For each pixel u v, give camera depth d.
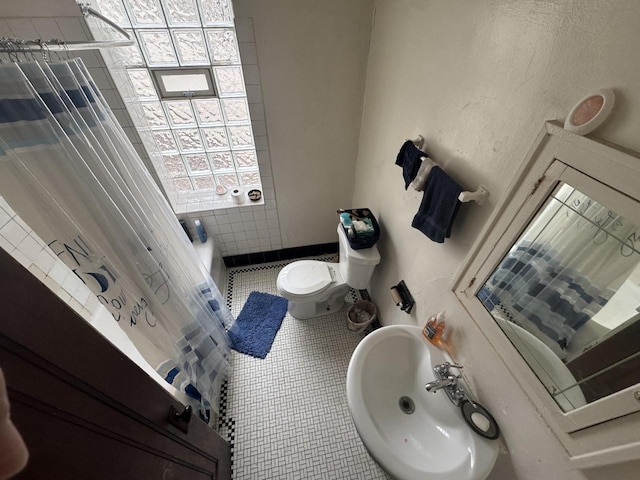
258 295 2.29
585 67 0.52
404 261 1.47
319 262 2.05
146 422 0.65
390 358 1.17
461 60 0.88
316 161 2.01
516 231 0.72
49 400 0.40
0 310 0.35
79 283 1.45
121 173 1.05
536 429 0.74
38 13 1.12
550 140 0.59
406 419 1.08
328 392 1.70
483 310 0.88
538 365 0.72
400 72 1.27
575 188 0.56
